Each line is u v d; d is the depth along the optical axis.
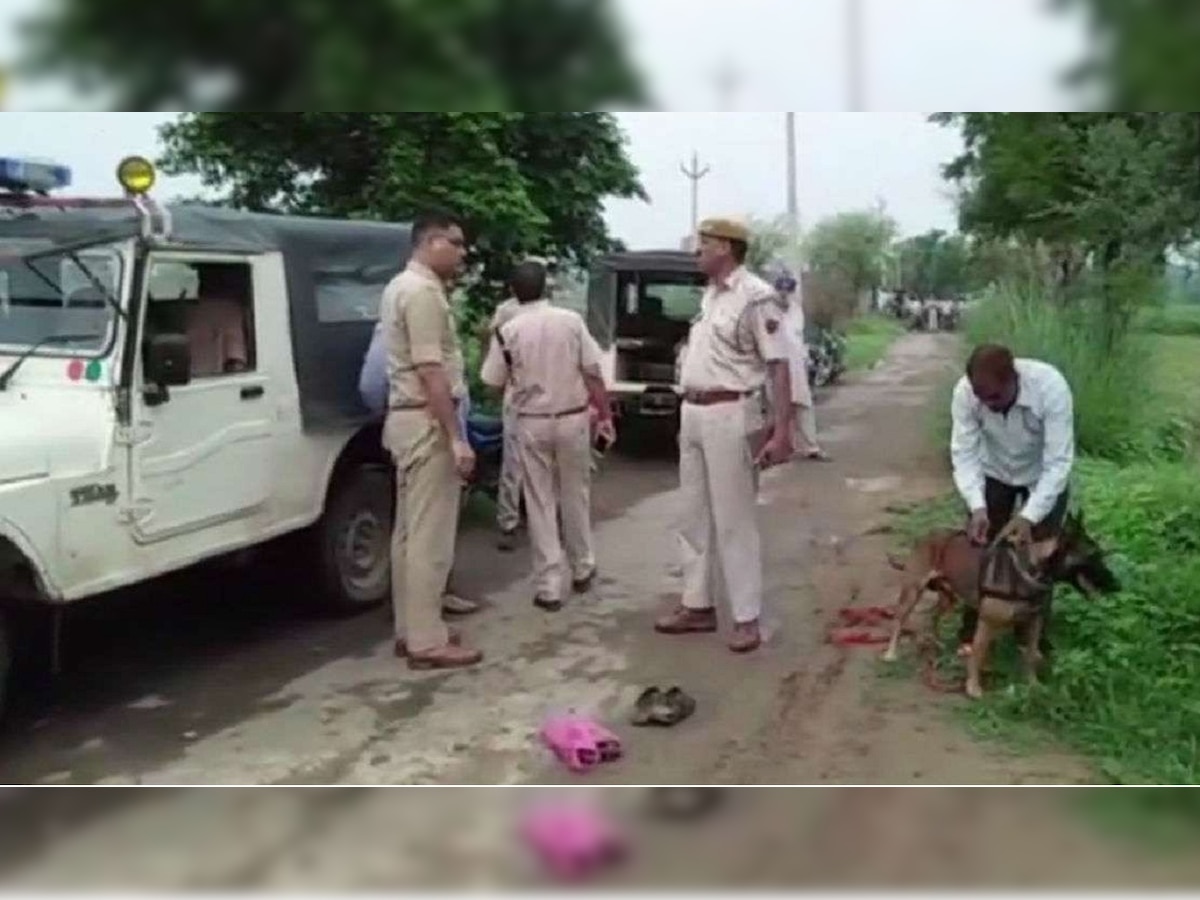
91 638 6.81
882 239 43.62
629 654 6.46
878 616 6.98
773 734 5.34
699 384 6.38
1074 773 4.77
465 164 11.41
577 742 5.05
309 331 6.70
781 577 8.05
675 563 8.44
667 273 13.30
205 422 5.96
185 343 5.60
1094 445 11.91
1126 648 5.78
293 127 11.48
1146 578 6.96
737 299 6.23
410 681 6.11
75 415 5.45
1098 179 8.05
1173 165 6.83
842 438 14.98
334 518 7.01
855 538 9.21
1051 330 12.77
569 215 13.08
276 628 7.00
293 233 6.67
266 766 5.06
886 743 5.17
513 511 8.73
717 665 6.27
